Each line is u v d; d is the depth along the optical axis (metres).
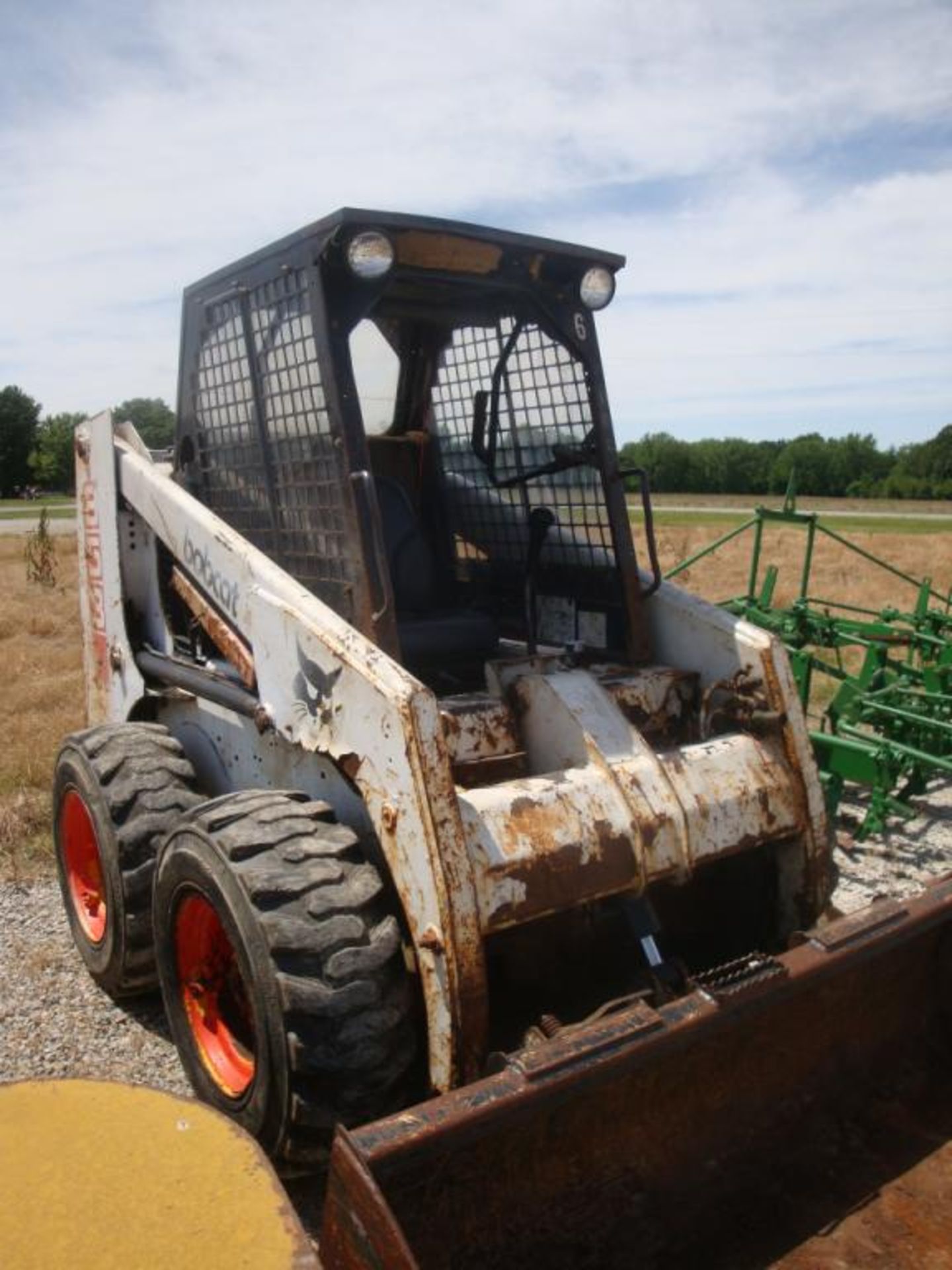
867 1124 3.02
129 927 3.87
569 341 3.86
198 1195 1.70
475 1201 2.40
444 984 2.79
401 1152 2.05
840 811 6.34
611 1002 2.83
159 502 4.25
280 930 2.83
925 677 6.71
